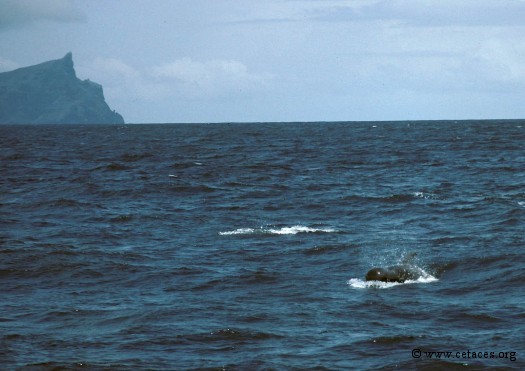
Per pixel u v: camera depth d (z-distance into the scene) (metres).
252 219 77.75
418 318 41.25
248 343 37.41
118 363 34.78
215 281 50.75
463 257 56.16
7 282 51.09
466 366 33.78
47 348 36.88
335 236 66.81
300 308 43.56
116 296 47.12
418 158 158.00
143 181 112.06
